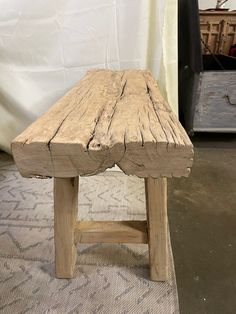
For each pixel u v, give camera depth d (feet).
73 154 1.65
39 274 2.63
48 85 5.07
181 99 6.37
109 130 1.86
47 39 4.79
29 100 5.06
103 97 2.85
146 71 4.47
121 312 2.25
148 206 2.30
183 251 2.96
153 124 1.98
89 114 2.24
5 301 2.35
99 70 4.57
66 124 1.98
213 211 3.68
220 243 3.08
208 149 5.74
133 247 2.98
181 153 1.63
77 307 2.29
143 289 2.46
